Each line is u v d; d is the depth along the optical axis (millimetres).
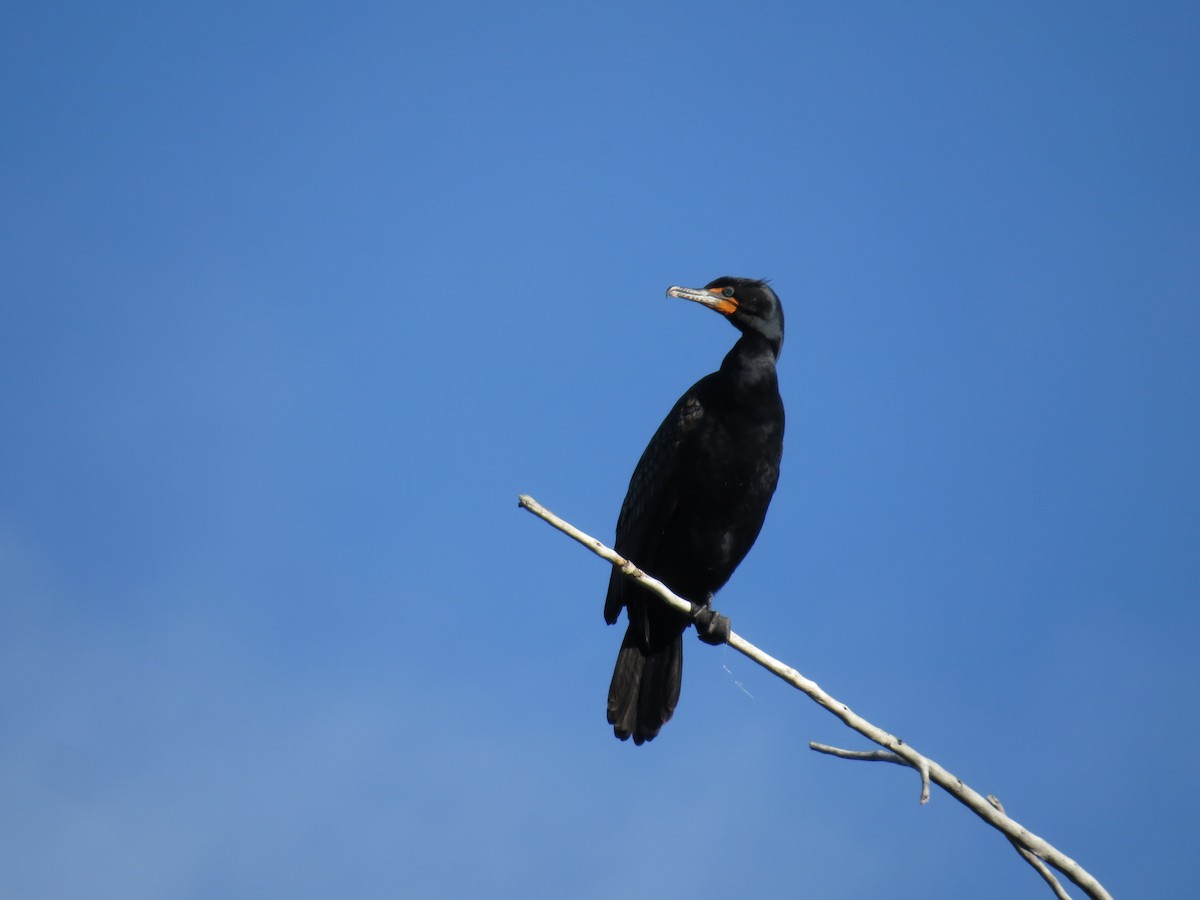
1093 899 8242
